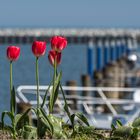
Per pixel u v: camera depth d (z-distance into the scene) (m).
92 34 90.62
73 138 7.65
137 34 92.19
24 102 18.06
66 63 72.50
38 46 7.55
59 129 7.47
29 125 7.68
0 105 25.50
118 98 26.34
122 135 7.64
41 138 7.40
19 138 7.47
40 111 7.42
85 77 30.78
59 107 19.31
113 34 90.19
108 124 19.73
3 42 88.75
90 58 41.47
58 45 7.77
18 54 7.64
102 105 23.61
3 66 55.28
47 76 46.53
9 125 7.67
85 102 21.39
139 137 7.70
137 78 32.31
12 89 7.63
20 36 89.25
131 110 20.66
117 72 35.44
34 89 18.91
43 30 94.31
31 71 51.03
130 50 50.25
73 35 90.88
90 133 7.82
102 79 31.28
